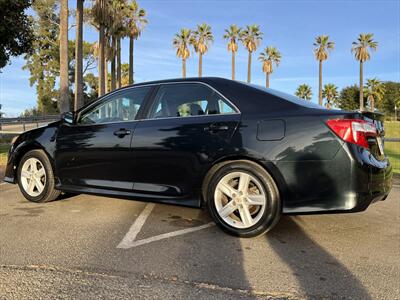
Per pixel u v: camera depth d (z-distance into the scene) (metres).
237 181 4.03
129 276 3.03
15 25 9.44
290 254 3.58
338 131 3.63
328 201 3.64
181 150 4.16
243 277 3.05
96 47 40.97
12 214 4.83
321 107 4.06
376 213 5.18
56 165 5.11
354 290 2.86
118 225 4.40
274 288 2.87
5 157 10.44
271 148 3.77
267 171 3.82
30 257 3.39
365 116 3.79
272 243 3.87
